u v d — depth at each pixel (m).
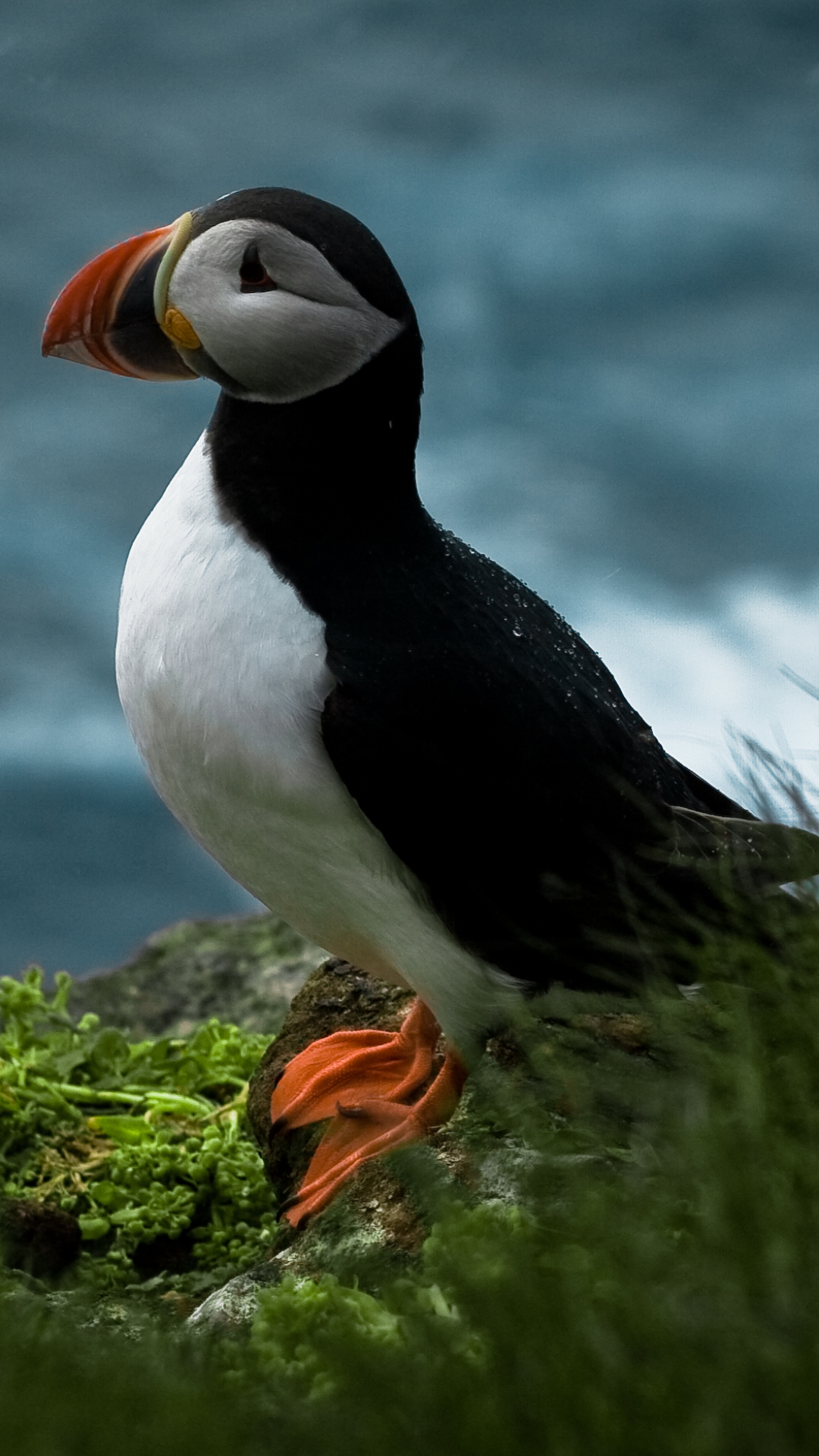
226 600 6.98
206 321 6.93
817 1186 5.06
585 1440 4.14
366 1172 7.24
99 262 7.14
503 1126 7.02
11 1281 6.48
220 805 7.27
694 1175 5.25
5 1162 9.14
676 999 6.79
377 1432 4.27
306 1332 5.38
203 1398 4.43
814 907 6.72
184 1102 9.70
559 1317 4.53
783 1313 4.50
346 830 7.07
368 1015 8.76
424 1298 5.28
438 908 7.20
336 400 7.01
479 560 7.86
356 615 7.00
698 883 7.10
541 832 7.09
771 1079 5.80
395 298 7.00
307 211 6.91
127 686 7.38
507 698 7.08
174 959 12.20
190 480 7.34
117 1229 8.74
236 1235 8.80
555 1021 7.55
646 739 7.91
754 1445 4.11
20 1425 4.14
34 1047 10.05
